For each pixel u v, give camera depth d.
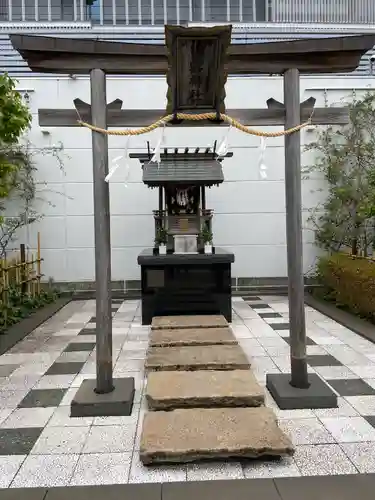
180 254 6.26
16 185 7.82
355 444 2.77
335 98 8.41
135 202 8.47
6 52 8.41
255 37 8.77
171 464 2.56
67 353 4.87
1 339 5.38
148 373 3.78
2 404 3.49
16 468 2.57
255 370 4.18
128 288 8.54
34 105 8.30
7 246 8.37
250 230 8.61
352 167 8.26
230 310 6.21
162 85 8.41
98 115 3.38
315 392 3.38
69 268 8.49
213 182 6.03
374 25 8.87
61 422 3.15
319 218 8.58
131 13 9.07
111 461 2.63
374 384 3.79
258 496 2.27
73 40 3.27
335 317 6.27
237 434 2.72
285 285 8.66
